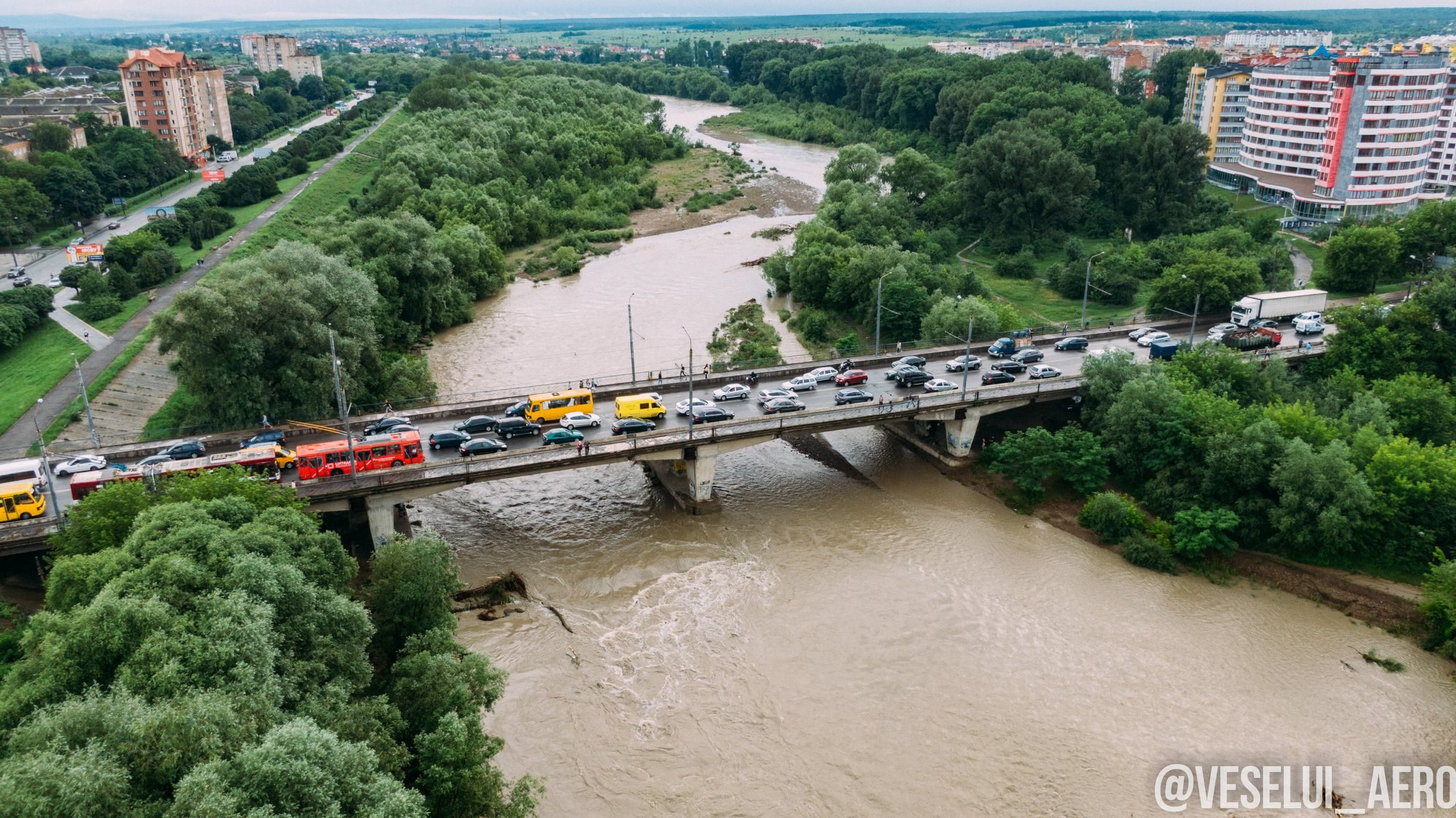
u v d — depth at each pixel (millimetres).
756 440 91500
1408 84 190125
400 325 134125
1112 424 95125
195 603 46906
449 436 88125
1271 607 77188
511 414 95938
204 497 63812
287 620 49156
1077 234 198500
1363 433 87188
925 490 97312
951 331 125750
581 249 194000
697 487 90500
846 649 71312
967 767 60094
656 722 63469
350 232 142125
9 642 60125
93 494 65500
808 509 93250
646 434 87125
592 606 76500
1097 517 86812
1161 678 68625
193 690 40938
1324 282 153875
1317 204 199375
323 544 59625
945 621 74875
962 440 100625
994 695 66625
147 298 136500
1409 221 156125
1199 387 102188
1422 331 117375
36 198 178750
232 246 162625
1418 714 65375
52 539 65812
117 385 107500
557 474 99875
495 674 54500
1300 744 62531
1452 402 99875
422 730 49625
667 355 131500
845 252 152875
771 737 62375
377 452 81625
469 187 196375
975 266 180875
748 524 90125
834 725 63531
